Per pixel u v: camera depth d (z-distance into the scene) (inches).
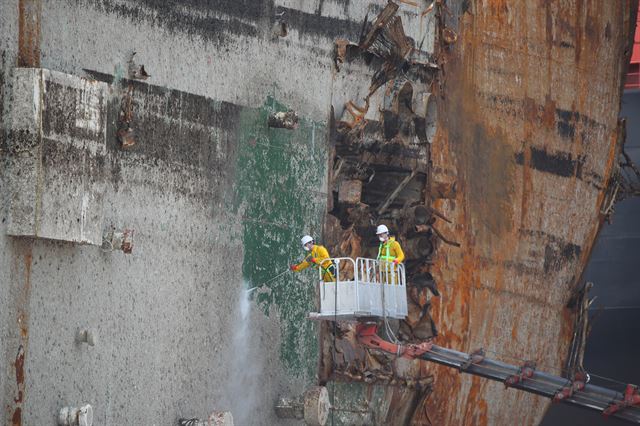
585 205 4795.8
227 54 3016.7
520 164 4370.1
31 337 2310.5
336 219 3521.2
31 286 2308.1
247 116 3110.2
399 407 3804.1
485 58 4197.8
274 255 3230.8
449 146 3983.8
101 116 2407.7
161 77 2755.9
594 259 5851.4
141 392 2669.8
